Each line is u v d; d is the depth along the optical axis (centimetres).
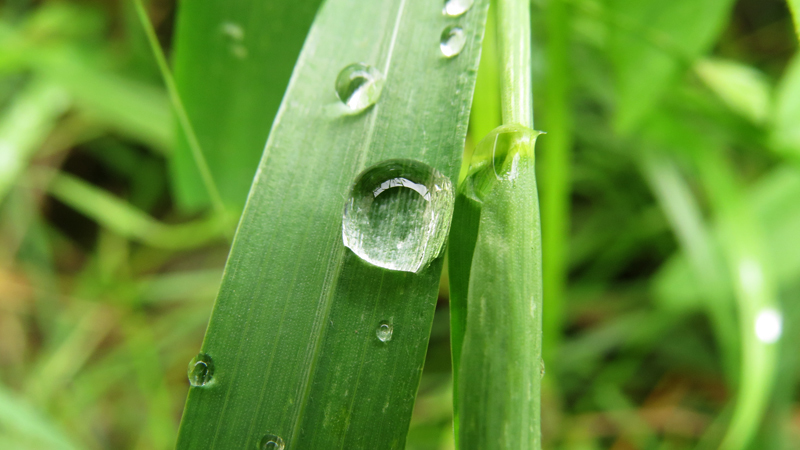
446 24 5
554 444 9
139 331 11
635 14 7
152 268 12
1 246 11
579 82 10
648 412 10
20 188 12
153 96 11
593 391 10
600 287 11
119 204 12
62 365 11
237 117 6
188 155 7
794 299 9
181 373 11
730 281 8
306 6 6
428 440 10
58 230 12
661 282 9
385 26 5
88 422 10
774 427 8
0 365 11
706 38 7
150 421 10
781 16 11
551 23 7
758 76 9
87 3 12
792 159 9
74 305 11
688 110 9
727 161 10
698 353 10
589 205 11
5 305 11
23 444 8
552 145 7
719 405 10
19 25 12
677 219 9
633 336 10
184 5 6
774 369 9
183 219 12
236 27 6
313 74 5
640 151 10
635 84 8
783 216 9
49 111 11
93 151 12
